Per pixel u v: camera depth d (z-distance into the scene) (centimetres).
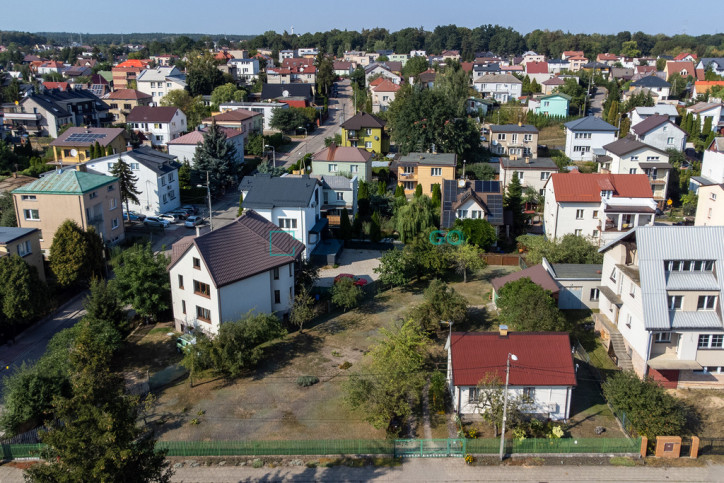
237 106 12719
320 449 3294
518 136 10269
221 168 8656
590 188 6462
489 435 3472
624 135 10588
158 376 4094
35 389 3469
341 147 8712
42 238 6259
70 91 12725
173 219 7600
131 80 17475
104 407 2450
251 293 4662
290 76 16888
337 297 5047
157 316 5000
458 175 8950
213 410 3719
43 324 4931
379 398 3416
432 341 4578
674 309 3841
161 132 11244
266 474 3145
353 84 17025
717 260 3853
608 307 4547
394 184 9144
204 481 3086
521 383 3491
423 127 9406
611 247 4434
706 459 3256
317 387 3969
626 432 3456
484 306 5191
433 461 3253
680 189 8481
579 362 4231
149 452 2561
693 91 14962
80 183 6219
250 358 4053
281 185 6259
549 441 3269
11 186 8688
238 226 4934
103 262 5625
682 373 3938
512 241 6894
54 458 2506
